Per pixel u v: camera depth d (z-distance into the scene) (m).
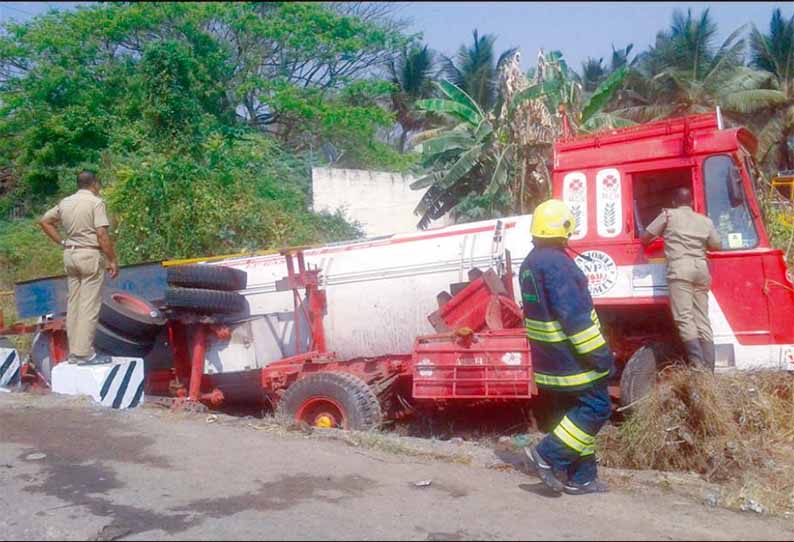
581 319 5.21
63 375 8.53
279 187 18.97
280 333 9.70
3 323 11.34
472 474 5.84
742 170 7.82
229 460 6.11
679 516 5.11
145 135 19.12
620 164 8.21
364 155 27.47
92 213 8.35
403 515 4.95
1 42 20.33
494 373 7.73
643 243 7.85
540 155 16.62
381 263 9.30
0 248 16.52
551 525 4.80
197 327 9.42
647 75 34.69
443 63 34.16
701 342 7.59
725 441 6.54
